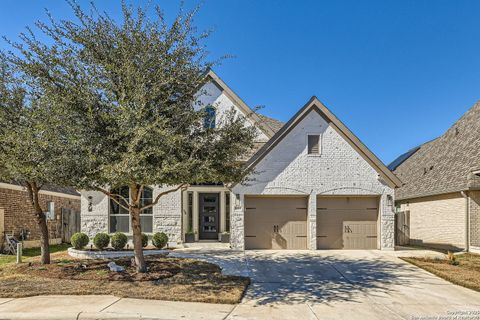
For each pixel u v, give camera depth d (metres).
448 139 22.17
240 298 9.21
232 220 16.20
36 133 9.64
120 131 9.28
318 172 16.53
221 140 10.71
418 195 20.34
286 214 16.77
